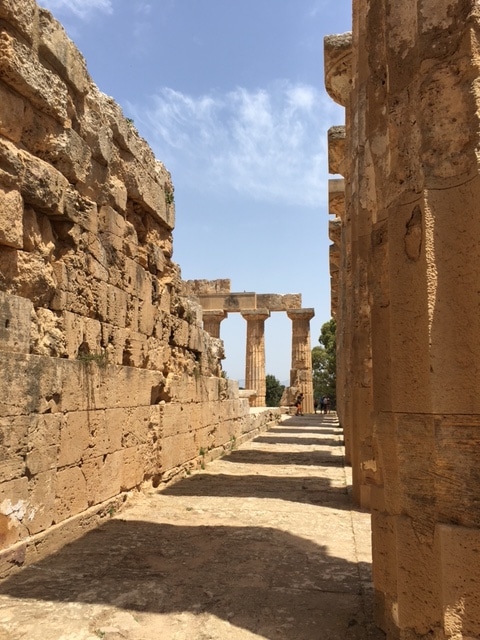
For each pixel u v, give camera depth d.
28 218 5.85
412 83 3.39
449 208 3.09
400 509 3.29
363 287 7.13
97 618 3.99
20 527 5.18
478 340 2.89
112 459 7.29
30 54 5.72
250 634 3.78
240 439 16.64
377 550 3.82
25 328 5.38
